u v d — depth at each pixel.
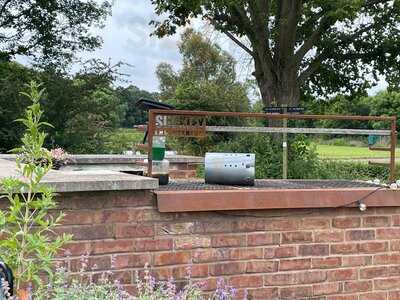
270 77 14.77
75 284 2.54
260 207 3.49
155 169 3.68
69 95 15.20
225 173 3.80
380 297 3.83
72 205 3.10
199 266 3.38
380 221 3.86
